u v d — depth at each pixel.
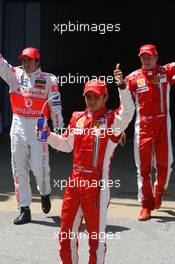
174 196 11.09
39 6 21.19
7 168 13.38
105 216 6.42
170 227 9.10
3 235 8.59
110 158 6.45
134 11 31.22
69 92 23.38
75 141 6.45
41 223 9.19
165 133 9.43
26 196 9.18
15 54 18.94
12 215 9.61
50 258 7.71
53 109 8.91
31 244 8.23
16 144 9.05
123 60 30.59
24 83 8.92
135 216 9.67
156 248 8.16
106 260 7.65
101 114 6.42
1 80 17.47
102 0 22.91
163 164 9.52
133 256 7.83
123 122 6.26
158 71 9.30
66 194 6.50
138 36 31.53
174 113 22.38
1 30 17.59
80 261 7.62
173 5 32.25
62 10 24.36
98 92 6.31
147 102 9.30
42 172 9.10
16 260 7.62
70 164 13.96
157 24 32.25
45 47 22.03
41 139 6.56
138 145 9.41
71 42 26.11
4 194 11.02
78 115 6.56
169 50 32.50
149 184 9.42
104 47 30.59
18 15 19.11
